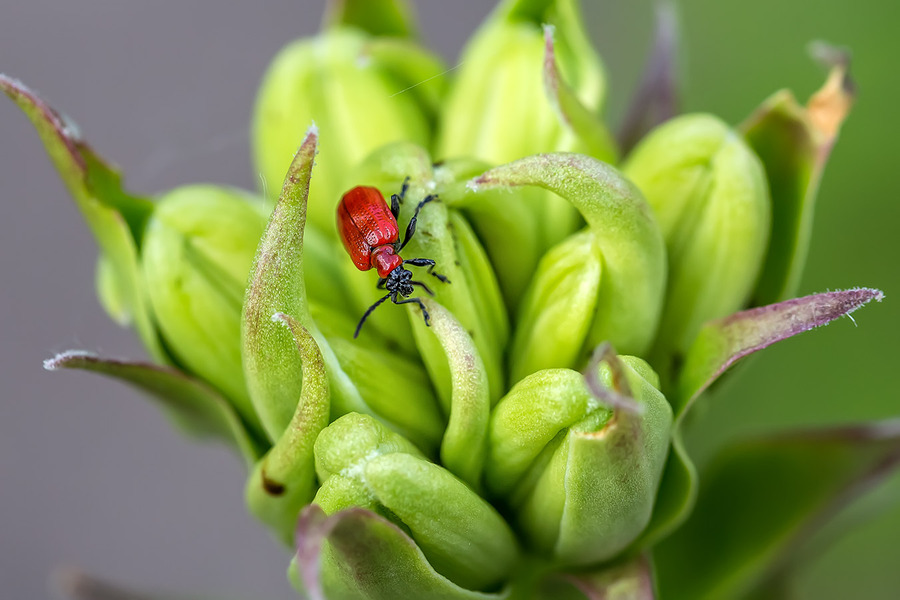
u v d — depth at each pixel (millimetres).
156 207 125
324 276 127
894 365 161
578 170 116
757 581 134
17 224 222
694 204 123
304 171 113
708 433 164
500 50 130
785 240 127
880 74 167
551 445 117
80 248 223
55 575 142
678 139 124
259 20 226
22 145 223
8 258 222
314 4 227
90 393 227
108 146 217
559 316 120
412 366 123
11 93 120
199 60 224
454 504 116
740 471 132
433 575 115
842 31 173
